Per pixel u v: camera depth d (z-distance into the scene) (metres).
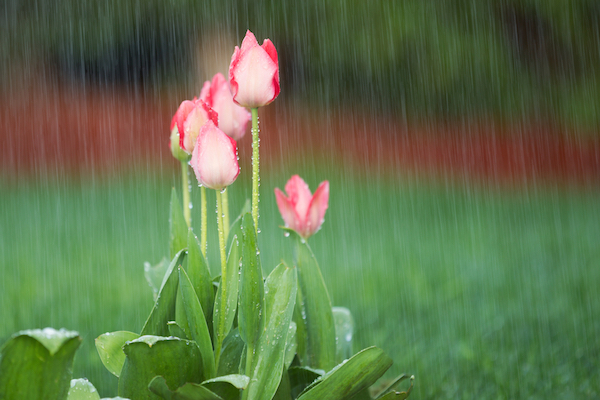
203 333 1.22
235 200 7.62
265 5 13.91
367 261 4.97
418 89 13.17
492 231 6.39
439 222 7.04
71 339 0.97
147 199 8.48
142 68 16.08
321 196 1.59
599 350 2.78
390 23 12.80
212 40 15.88
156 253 5.16
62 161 12.48
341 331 1.72
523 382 2.47
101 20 15.05
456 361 2.71
